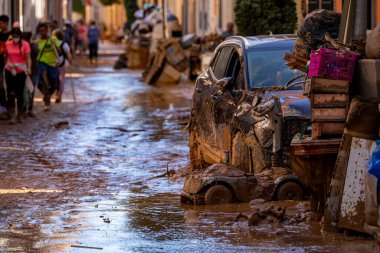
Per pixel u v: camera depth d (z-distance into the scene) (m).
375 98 14.55
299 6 40.53
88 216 17.86
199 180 18.73
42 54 42.12
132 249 14.95
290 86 19.75
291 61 18.14
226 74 22.30
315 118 15.80
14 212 18.45
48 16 91.69
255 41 22.14
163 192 20.61
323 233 15.47
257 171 19.22
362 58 15.51
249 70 21.16
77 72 75.38
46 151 28.19
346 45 15.93
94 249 15.02
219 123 21.52
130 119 37.72
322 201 16.59
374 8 33.06
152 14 82.12
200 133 23.34
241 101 20.42
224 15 65.50
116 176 23.17
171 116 38.28
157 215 17.81
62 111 41.47
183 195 19.08
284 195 18.72
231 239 15.49
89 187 21.50
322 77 15.61
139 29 81.56
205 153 23.03
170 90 54.44
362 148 14.85
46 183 22.14
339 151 15.29
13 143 30.11
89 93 52.62
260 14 37.19
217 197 18.64
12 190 21.14
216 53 23.77
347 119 14.66
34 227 16.95
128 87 57.56
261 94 19.97
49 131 33.69
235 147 20.20
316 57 15.62
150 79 59.78
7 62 35.97
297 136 16.47
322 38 17.95
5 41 36.22
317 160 16.25
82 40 107.38
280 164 18.88
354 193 15.03
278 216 16.69
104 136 32.12
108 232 16.33
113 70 78.81
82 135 32.50
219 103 21.58
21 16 60.94
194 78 62.97
